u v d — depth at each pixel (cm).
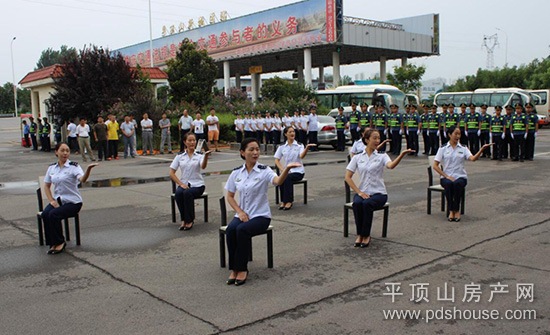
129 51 5056
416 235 704
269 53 3606
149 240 716
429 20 4078
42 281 554
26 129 2614
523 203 900
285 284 523
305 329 416
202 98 2930
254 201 546
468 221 778
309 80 3372
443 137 1800
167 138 2077
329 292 498
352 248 649
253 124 2198
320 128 2067
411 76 4000
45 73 2536
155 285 530
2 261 632
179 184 777
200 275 559
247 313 451
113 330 423
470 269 554
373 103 2792
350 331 412
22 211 948
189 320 439
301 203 959
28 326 437
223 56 3928
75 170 680
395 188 1094
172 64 2967
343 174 1327
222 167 1553
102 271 582
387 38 3581
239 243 524
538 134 2933
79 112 2231
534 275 530
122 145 2205
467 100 3400
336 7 3142
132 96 2252
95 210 937
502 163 1520
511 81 5097
